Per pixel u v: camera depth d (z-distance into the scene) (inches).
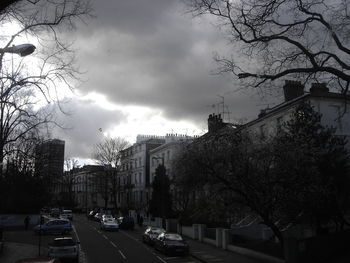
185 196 1743.4
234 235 1248.8
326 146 979.3
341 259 840.3
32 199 2135.8
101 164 3363.7
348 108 1272.1
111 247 1360.7
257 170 916.6
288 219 1005.2
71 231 1971.0
